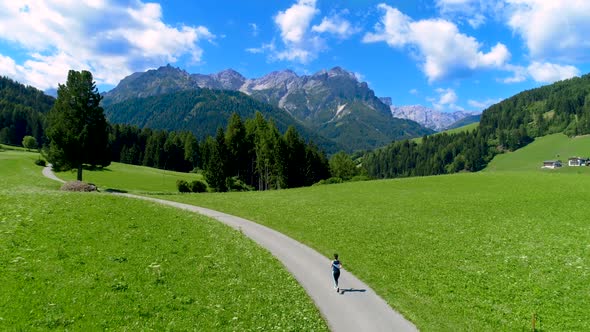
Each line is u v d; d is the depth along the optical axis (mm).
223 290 23359
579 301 26766
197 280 24188
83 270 22469
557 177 84125
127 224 34125
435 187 80812
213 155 110938
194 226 38875
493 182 82438
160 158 192625
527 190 71188
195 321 18672
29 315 16672
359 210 58844
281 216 54219
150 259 26297
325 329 20484
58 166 72875
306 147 141000
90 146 73062
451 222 50281
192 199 68188
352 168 165375
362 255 36719
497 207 58812
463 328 22594
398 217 53594
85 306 18281
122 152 195875
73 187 57781
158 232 33656
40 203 36594
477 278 31203
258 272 28000
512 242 40719
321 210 58812
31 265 21844
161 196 70375
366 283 29156
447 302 26672
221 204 63500
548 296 27688
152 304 19688
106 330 16578
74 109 72625
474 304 26500
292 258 34125
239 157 119625
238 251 32562
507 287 29375
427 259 35812
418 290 28625
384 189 81125
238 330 18484
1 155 119812
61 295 18906
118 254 26094
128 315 18141
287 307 22453
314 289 26875
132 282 22000
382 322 22219
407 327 21766
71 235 28516
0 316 16172
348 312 23344
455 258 36094
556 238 41625
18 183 66625
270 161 112562
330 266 32688
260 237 41250
